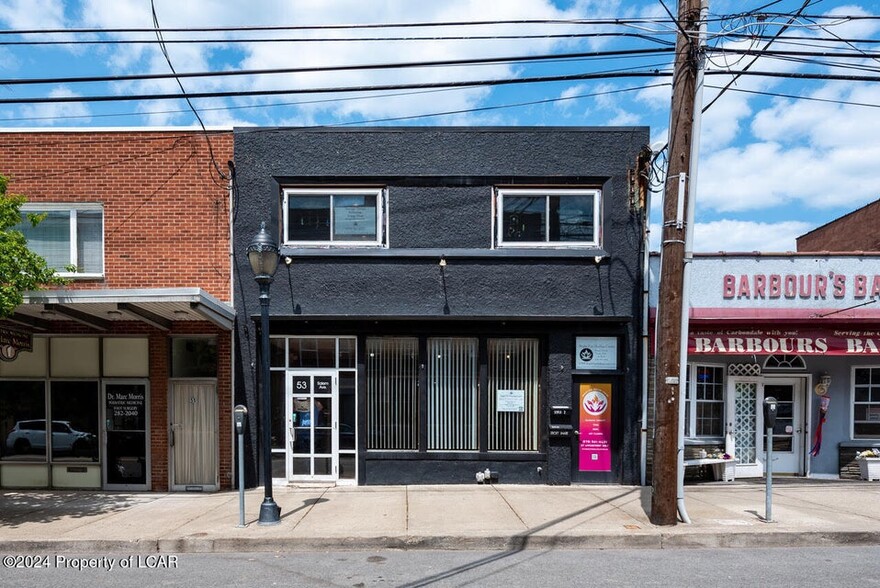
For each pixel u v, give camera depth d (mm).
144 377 9766
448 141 9828
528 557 6316
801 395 10758
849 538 6844
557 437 9523
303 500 8500
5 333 8781
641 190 9453
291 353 9891
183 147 9852
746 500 8547
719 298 9953
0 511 8109
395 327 9711
